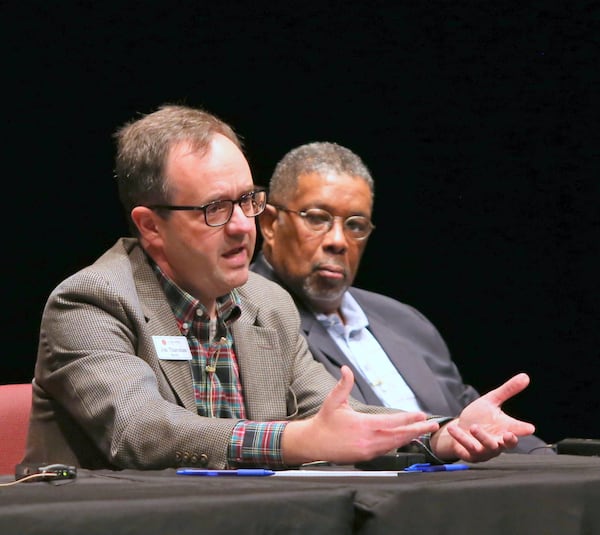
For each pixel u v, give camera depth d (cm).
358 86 1115
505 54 1149
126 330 481
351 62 1110
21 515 233
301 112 1087
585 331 1177
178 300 512
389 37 1122
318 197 749
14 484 334
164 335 495
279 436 402
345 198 753
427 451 425
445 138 1152
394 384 751
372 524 276
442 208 1162
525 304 1178
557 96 1155
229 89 1052
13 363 969
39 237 974
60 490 297
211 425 418
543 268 1176
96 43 983
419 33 1133
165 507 250
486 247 1170
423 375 758
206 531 253
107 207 987
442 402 751
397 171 1146
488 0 1140
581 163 1162
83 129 981
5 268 967
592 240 1170
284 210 760
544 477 320
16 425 579
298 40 1084
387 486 287
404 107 1137
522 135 1161
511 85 1153
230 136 520
